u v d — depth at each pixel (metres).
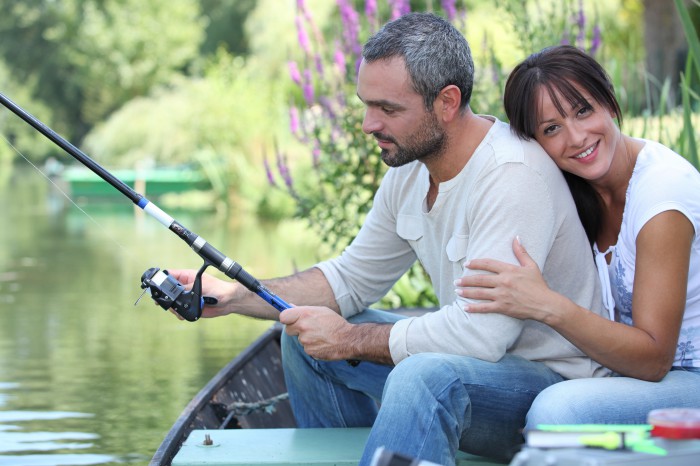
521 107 4.09
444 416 3.80
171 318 11.95
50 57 61.78
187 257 18.58
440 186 4.24
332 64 8.59
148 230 24.25
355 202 8.03
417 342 4.05
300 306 4.40
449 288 4.34
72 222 26.95
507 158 4.05
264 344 6.58
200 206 31.44
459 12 8.08
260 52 40.19
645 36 18.14
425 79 4.04
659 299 3.87
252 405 5.60
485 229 4.05
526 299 3.87
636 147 4.14
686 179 3.96
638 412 3.79
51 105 61.91
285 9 39.47
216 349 10.05
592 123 4.02
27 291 14.35
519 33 7.75
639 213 3.95
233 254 18.02
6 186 46.34
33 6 63.06
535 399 3.87
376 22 8.19
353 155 8.16
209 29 59.47
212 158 32.09
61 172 34.94
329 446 4.41
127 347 10.11
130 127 38.44
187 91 38.75
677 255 3.88
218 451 4.32
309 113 8.32
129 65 56.91
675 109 7.79
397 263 4.84
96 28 58.00
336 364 4.75
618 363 3.87
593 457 2.80
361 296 4.89
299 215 8.17
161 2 58.12
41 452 6.44
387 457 2.97
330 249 8.18
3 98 4.47
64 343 10.34
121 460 6.30
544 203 4.04
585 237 4.22
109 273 16.42
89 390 8.21
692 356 4.08
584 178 4.14
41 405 7.70
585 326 3.84
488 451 4.14
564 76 4.02
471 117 4.19
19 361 9.39
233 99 33.66
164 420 7.29
